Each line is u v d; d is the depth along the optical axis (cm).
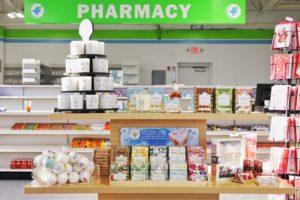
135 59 1491
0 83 1461
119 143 333
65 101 312
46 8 549
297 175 479
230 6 543
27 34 1486
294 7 1343
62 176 294
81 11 542
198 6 537
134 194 325
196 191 291
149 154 307
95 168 322
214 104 307
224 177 308
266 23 1446
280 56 484
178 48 1490
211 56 1488
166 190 291
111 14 536
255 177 317
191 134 331
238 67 1485
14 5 1260
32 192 288
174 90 310
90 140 841
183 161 302
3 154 862
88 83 314
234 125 886
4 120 877
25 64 1091
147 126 332
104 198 326
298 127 469
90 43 319
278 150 476
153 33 1487
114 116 300
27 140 870
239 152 316
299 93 475
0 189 746
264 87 756
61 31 1490
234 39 1483
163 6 533
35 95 975
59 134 840
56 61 1491
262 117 300
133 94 309
